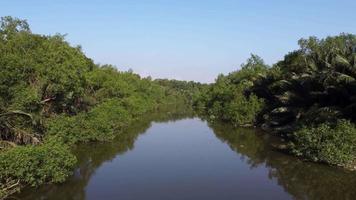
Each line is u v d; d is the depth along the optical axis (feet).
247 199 70.44
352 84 102.99
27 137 92.53
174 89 530.68
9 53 101.96
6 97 90.33
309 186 76.89
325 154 91.66
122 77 268.00
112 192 75.15
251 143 131.44
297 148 105.50
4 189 69.21
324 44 139.54
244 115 184.75
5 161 70.23
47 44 118.62
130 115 212.23
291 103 138.31
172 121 222.28
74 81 119.96
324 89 117.70
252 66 291.79
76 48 162.30
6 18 116.26
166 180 84.43
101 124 133.59
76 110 147.54
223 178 85.56
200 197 71.97
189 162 102.99
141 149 123.75
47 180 78.89
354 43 128.67
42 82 111.24
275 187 77.56
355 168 87.97
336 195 70.59
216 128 180.86
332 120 104.99
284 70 165.89
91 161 104.32
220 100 247.50
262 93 191.62
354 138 91.35
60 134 112.27
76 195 72.64
